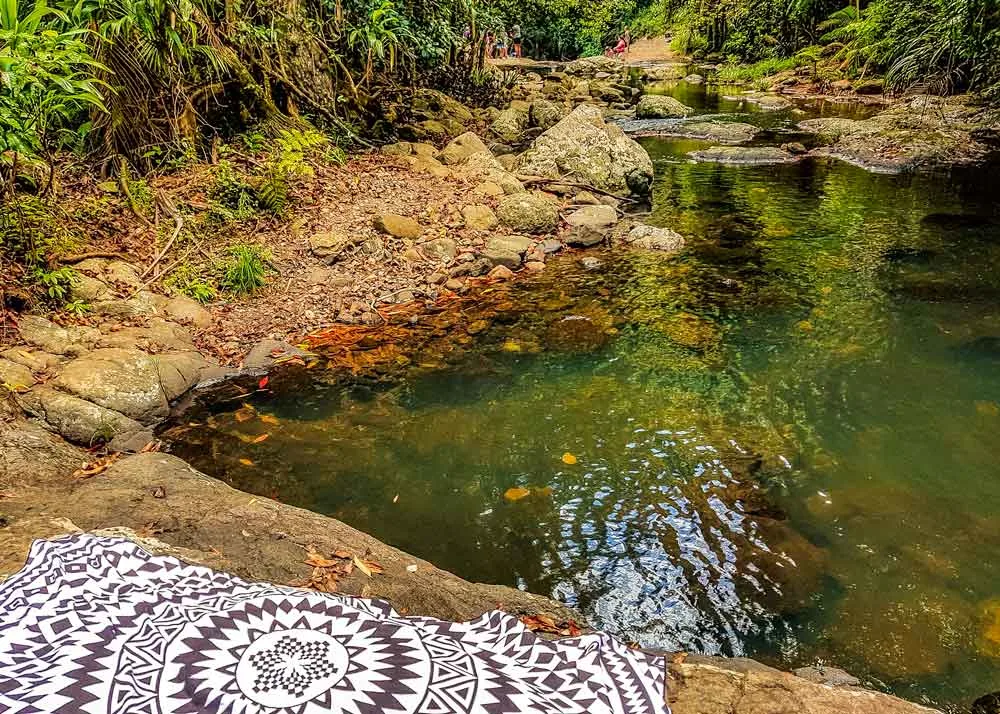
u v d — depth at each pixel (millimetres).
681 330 4906
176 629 1361
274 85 7535
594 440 3695
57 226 4977
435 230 6504
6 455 3176
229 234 5812
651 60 26703
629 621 2588
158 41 5926
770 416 3879
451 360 4555
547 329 4977
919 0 14445
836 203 7852
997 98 11477
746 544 2969
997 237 6523
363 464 3514
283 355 4613
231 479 3408
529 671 1366
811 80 16859
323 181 6895
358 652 1347
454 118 10641
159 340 4484
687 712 1893
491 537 3029
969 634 2504
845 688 2010
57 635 1342
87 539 1690
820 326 4902
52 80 4422
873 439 3654
